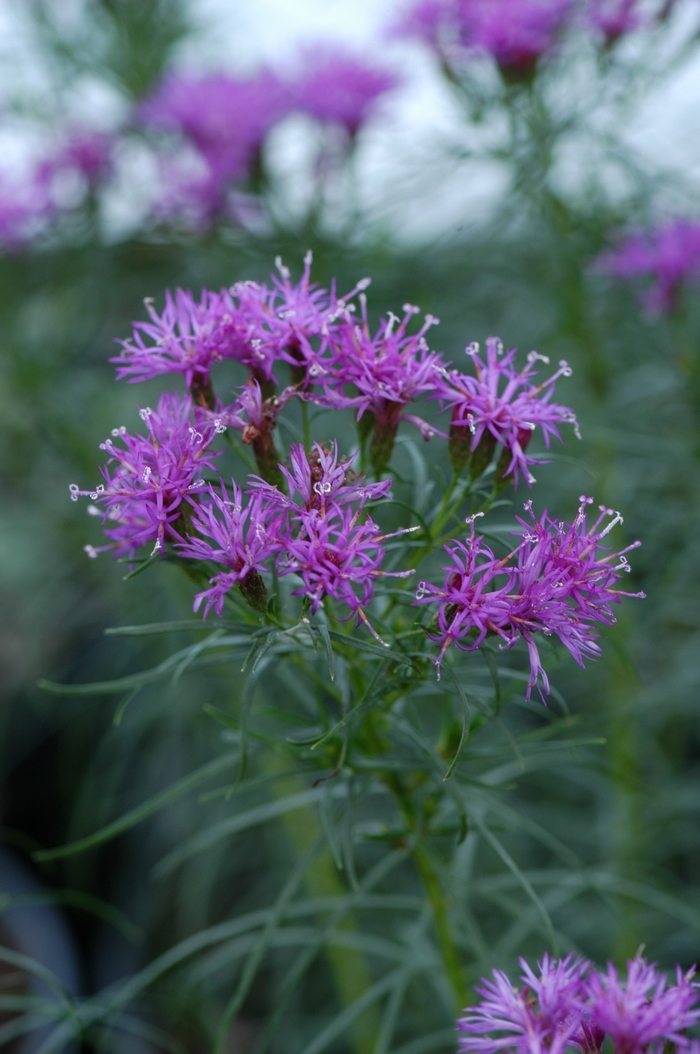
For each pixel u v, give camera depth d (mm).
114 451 344
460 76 494
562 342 527
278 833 564
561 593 337
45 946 554
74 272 562
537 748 373
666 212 485
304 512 335
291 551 335
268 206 518
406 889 562
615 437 480
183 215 531
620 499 494
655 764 563
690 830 564
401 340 356
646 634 514
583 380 536
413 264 528
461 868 413
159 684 536
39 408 541
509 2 476
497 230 489
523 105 491
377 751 375
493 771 416
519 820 392
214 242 532
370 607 372
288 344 358
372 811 538
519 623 338
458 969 393
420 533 365
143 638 542
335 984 578
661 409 508
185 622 351
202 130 515
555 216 492
